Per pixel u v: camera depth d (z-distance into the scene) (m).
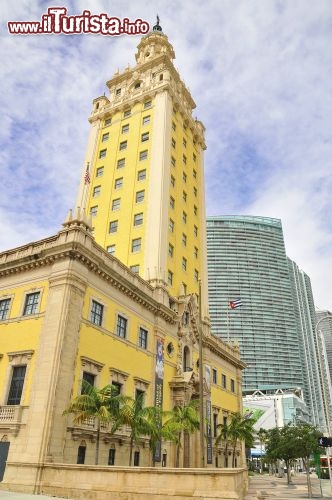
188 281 50.72
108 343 31.72
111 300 33.38
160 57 62.66
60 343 26.73
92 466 21.70
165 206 47.69
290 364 186.25
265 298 196.25
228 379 57.25
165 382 39.19
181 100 62.09
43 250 30.61
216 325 185.88
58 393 25.48
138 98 58.53
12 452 24.53
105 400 24.66
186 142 61.34
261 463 113.62
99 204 51.75
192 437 41.66
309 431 43.53
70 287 28.70
